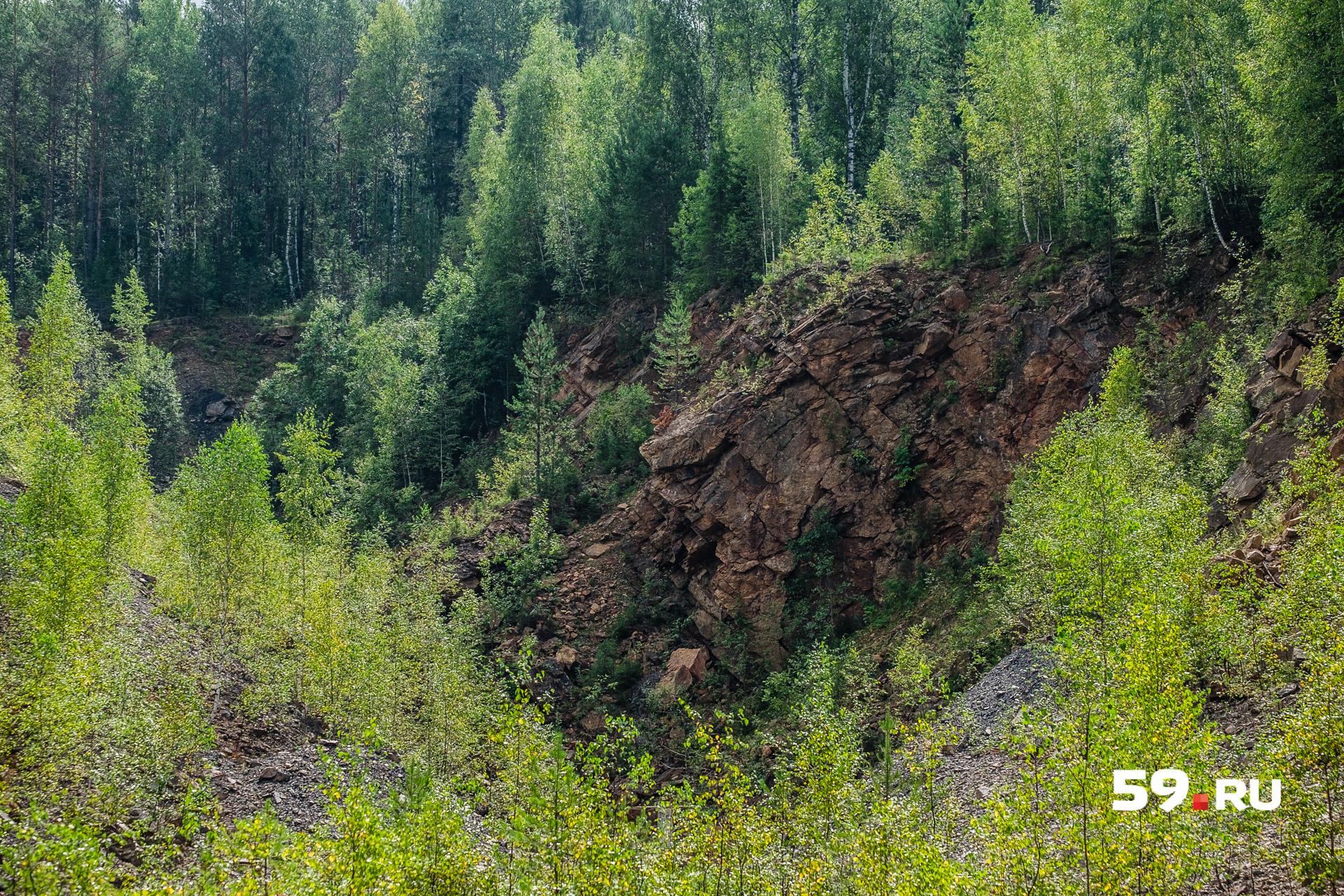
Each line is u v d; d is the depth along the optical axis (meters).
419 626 33.50
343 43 119.75
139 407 38.06
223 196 101.75
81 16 99.56
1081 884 12.44
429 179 104.94
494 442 59.94
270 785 24.06
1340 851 12.17
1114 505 19.34
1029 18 53.12
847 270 46.81
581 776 16.16
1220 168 40.50
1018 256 42.91
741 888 14.92
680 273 57.94
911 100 67.50
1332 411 25.11
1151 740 12.94
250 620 32.91
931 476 38.94
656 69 71.69
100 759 19.11
